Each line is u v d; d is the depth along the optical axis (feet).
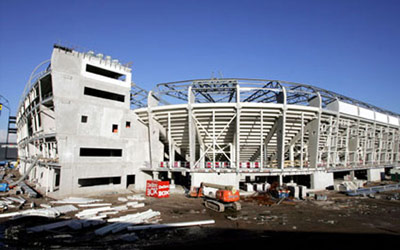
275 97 112.68
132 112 104.17
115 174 96.63
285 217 57.72
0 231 45.19
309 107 92.53
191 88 91.09
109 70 99.50
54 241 40.40
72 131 86.58
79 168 86.74
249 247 38.81
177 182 127.95
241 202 76.02
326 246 39.50
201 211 63.10
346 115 110.73
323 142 116.16
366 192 96.22
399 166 155.63
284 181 125.59
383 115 141.08
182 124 100.22
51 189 89.10
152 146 103.24
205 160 117.91
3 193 83.82
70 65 88.43
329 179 107.04
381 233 46.21
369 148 139.13
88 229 47.29
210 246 39.11
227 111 89.86
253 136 102.17
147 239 42.01
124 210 63.62
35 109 104.42
